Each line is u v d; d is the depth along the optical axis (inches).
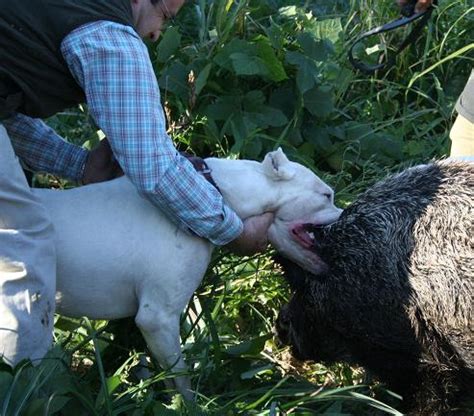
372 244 170.4
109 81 154.6
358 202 175.8
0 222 156.1
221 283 200.4
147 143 156.3
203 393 175.9
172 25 271.3
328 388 181.0
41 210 157.9
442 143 263.6
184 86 249.0
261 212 171.6
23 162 184.9
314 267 174.2
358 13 299.0
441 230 166.4
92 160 182.7
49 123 249.4
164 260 163.9
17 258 155.3
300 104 251.3
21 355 156.5
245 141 236.8
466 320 163.8
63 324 183.8
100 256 163.2
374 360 177.3
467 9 290.4
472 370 169.9
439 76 285.7
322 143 255.3
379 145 257.3
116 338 180.9
